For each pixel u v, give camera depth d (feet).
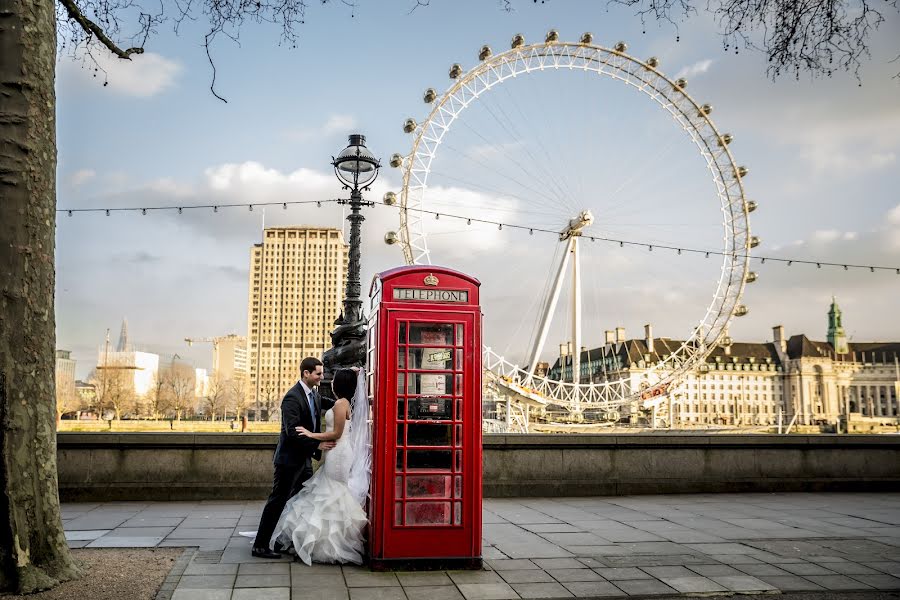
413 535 25.36
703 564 26.55
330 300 515.09
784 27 33.45
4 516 20.63
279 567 25.16
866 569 25.93
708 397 601.62
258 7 33.42
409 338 26.37
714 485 47.96
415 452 25.93
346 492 26.73
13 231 21.24
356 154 50.96
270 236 521.65
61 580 21.33
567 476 46.09
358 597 21.84
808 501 44.27
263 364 513.04
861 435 50.55
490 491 45.11
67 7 26.05
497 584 23.61
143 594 20.83
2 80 21.43
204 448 42.34
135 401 526.57
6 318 21.01
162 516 35.94
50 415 21.94
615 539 31.27
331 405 30.25
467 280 26.96
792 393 614.75
